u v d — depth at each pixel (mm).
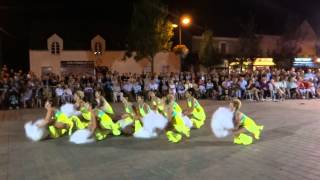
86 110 12578
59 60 39125
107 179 7504
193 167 8211
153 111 12016
